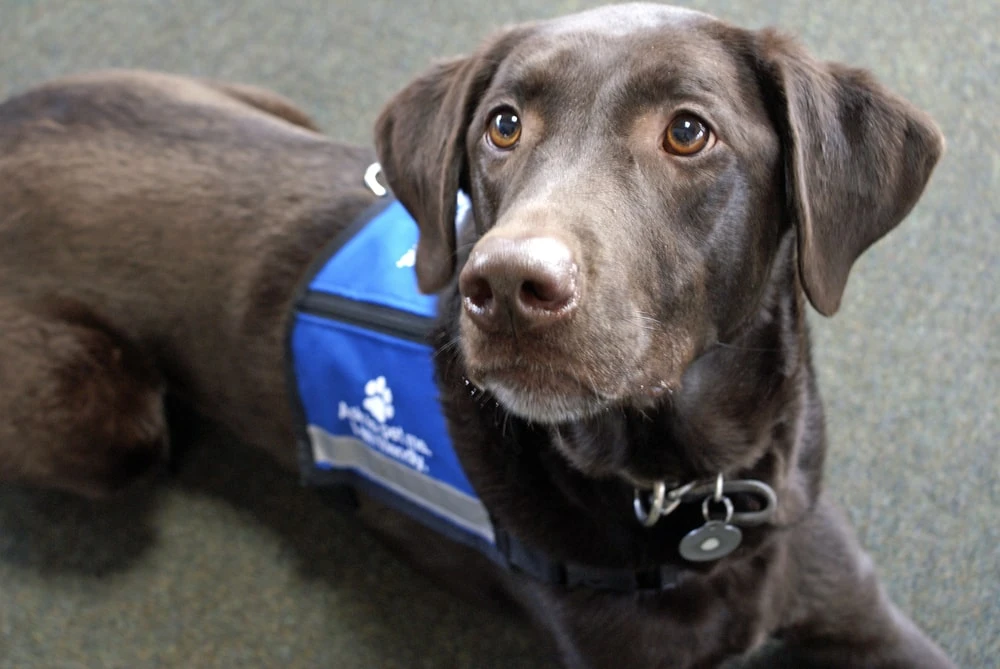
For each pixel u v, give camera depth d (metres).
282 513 2.15
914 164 1.30
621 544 1.41
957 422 2.04
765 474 1.40
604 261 1.07
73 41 3.01
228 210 1.81
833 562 1.62
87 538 2.17
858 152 1.27
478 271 0.98
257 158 1.85
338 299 1.63
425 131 1.49
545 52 1.23
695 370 1.31
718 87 1.17
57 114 1.94
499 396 1.13
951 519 1.93
